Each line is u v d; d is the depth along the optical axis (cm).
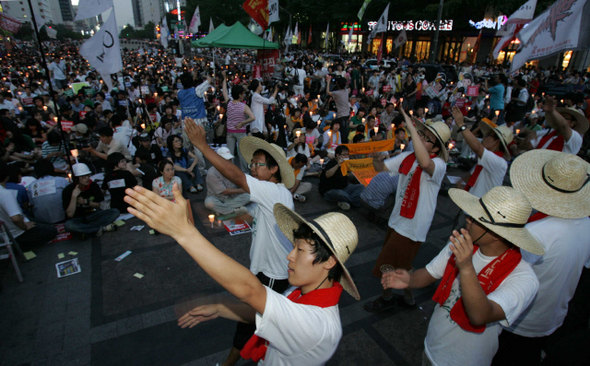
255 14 1213
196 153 796
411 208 354
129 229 566
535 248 185
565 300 250
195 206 659
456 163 903
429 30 3250
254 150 315
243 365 319
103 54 644
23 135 829
